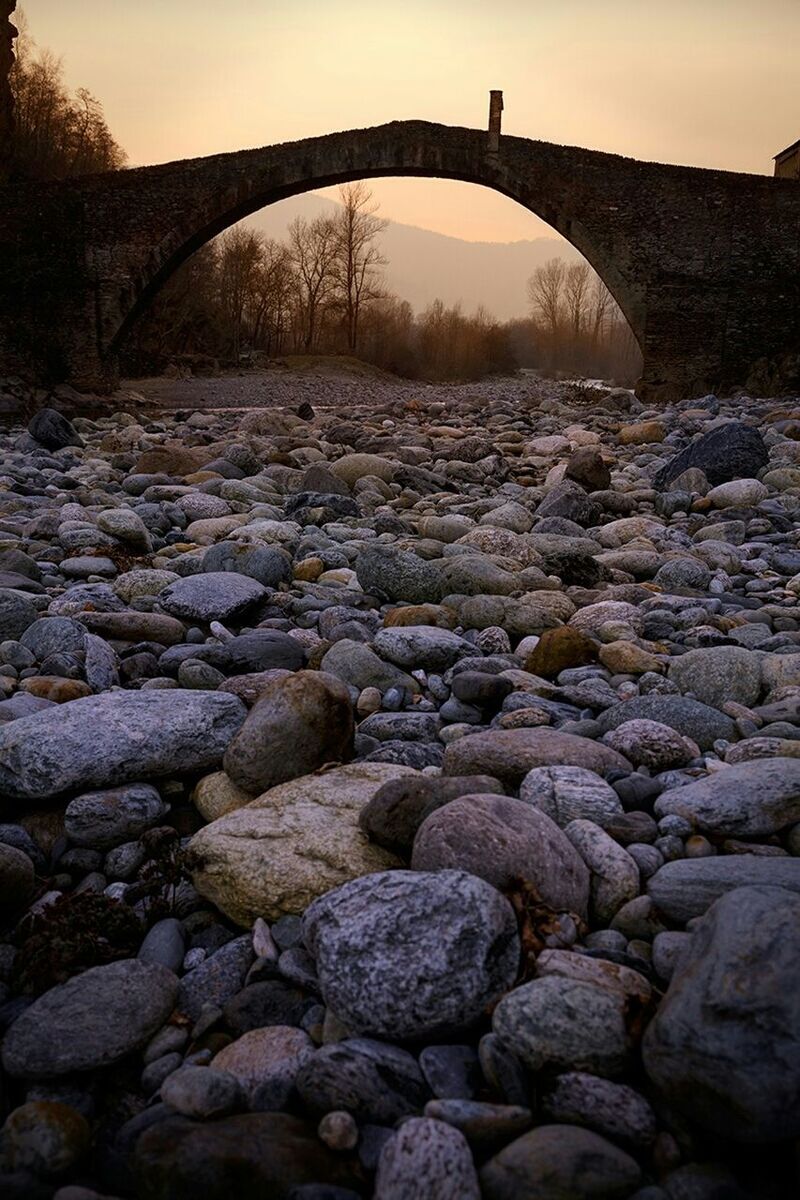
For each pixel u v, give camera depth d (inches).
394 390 1728.6
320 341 2733.8
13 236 1119.0
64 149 2103.8
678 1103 80.1
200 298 2218.3
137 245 1149.1
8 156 1525.6
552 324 3575.3
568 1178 75.3
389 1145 77.4
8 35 1475.1
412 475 431.5
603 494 390.0
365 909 96.9
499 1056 85.8
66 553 298.8
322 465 436.1
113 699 150.2
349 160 1144.2
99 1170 85.3
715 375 1133.7
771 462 436.5
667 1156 80.5
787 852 121.6
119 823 133.6
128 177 1138.7
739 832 121.8
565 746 140.6
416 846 109.0
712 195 1111.6
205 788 142.6
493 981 93.2
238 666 194.2
